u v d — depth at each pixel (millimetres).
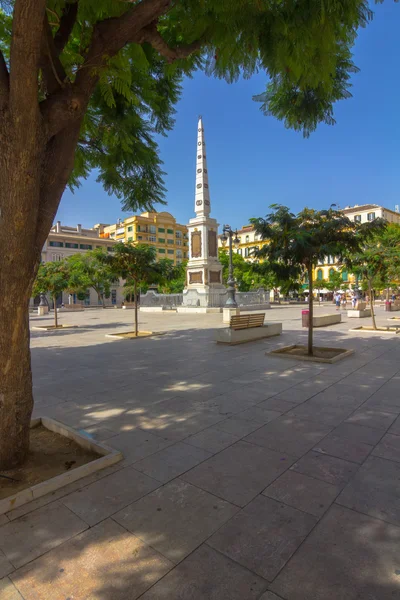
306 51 3090
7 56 4098
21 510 2488
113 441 3650
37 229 2828
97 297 60594
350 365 7062
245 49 3236
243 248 67875
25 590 1834
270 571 1924
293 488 2729
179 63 4141
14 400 3000
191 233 30234
